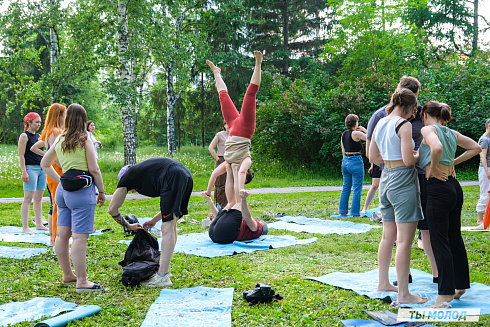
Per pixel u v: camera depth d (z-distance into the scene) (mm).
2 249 6051
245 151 6730
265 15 28016
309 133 19062
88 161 4398
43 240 6711
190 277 4727
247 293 3918
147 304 3904
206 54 22562
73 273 4602
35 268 5148
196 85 29391
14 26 18094
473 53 28094
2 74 18922
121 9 16984
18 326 3400
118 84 17281
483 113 18250
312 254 5758
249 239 6652
